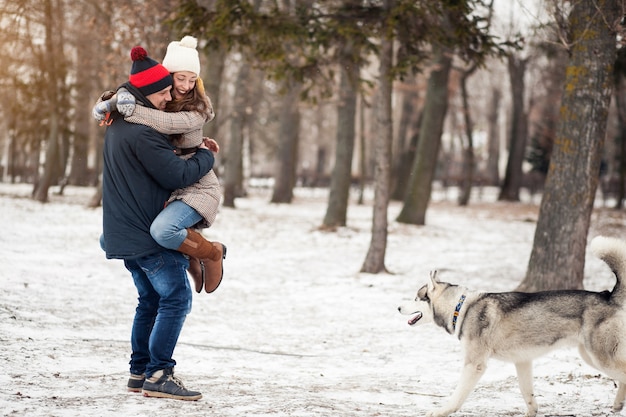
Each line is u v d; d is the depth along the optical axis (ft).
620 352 17.12
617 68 68.08
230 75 124.06
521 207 119.96
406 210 80.74
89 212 72.43
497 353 18.03
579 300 17.78
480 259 55.42
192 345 26.45
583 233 35.96
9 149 158.20
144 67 16.26
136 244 16.21
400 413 17.38
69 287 35.37
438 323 19.17
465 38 44.21
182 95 16.98
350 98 73.87
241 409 16.17
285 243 61.31
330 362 25.40
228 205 94.12
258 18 43.04
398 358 26.37
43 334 24.68
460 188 157.58
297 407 16.72
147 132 15.98
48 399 15.88
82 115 116.37
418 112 122.52
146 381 16.93
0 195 88.07
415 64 45.09
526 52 134.72
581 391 20.90
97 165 109.40
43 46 86.69
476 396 20.47
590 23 34.63
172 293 16.60
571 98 35.73
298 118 121.39
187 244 16.35
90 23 66.74
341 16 45.93
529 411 18.07
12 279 35.17
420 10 41.01
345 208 73.87
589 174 35.58
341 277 45.60
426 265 51.52
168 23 43.65
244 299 37.73
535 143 168.25
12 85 87.61
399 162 132.46
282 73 48.21
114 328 27.91
